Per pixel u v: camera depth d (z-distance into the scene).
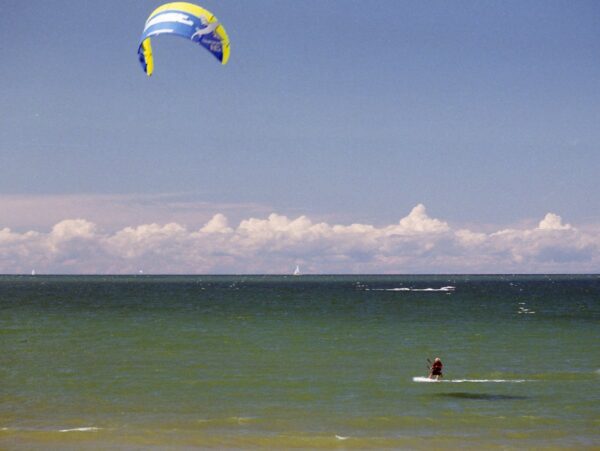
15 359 69.69
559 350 79.00
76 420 44.69
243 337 91.19
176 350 77.19
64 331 98.88
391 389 54.91
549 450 38.88
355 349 78.75
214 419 44.97
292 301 197.88
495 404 49.75
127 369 63.56
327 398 51.44
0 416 45.62
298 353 75.19
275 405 49.09
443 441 40.53
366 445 39.75
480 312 144.88
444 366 66.62
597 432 42.50
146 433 41.62
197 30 47.59
